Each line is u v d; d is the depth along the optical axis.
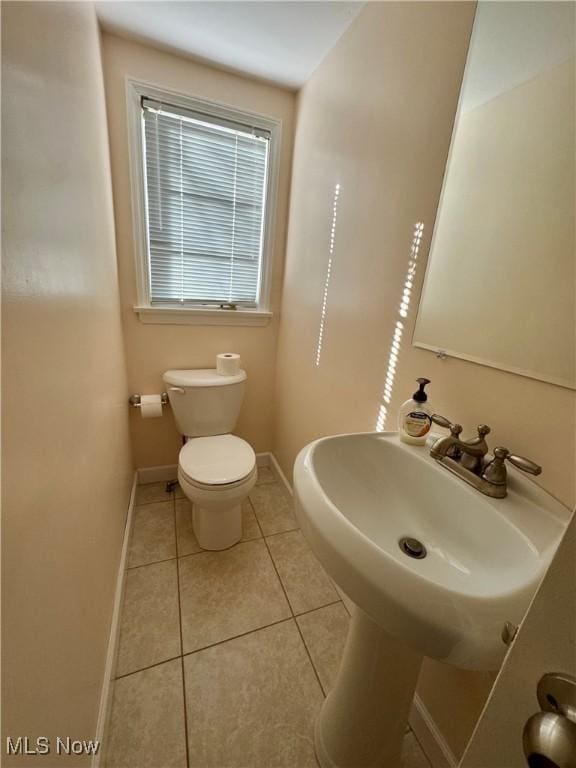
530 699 0.28
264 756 0.88
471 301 0.77
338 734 0.82
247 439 2.17
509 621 0.41
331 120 1.32
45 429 0.58
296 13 1.15
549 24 0.59
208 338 1.85
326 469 0.77
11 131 0.49
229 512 1.49
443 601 0.42
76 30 0.89
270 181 1.72
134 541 1.55
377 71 1.05
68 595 0.67
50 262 0.64
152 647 1.11
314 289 1.52
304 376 1.67
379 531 0.75
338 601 1.32
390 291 1.04
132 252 1.59
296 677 1.05
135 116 1.43
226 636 1.16
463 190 0.78
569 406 0.59
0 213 0.44
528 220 0.64
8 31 0.48
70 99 0.82
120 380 1.50
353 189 1.20
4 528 0.42
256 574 1.42
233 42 1.32
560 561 0.27
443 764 0.85
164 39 1.33
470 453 0.69
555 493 0.62
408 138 0.94
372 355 1.14
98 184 1.15
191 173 1.61
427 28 0.85
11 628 0.43
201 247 1.75
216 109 1.53
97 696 0.86
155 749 0.88
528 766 0.26
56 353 0.65
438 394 0.88
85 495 0.82
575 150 0.56
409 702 0.79
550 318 0.61
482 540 0.63
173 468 2.02
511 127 0.66
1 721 0.39
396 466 0.84
